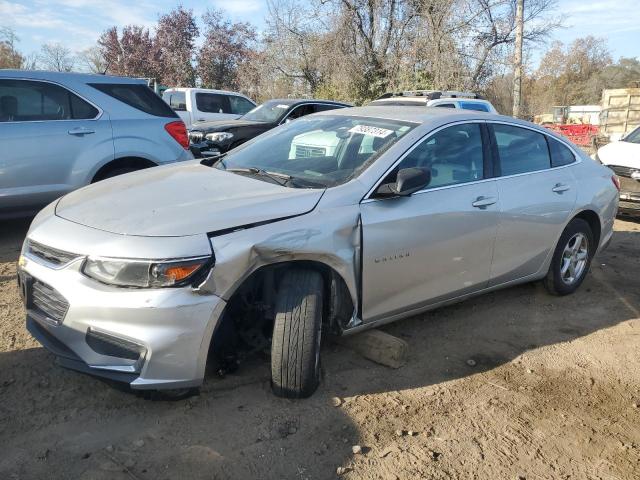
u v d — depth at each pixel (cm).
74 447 281
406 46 2225
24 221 712
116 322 279
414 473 277
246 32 3300
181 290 279
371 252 346
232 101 1470
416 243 368
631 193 817
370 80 2303
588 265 534
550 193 466
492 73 2253
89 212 321
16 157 569
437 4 2092
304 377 316
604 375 384
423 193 378
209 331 288
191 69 3316
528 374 379
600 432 320
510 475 280
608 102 2222
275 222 311
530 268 470
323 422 310
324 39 2284
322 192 342
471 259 410
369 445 295
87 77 625
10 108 574
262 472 271
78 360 292
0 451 275
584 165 519
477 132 430
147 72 3416
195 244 284
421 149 387
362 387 349
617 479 282
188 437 292
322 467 276
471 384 362
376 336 382
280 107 1146
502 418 327
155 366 278
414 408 330
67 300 289
